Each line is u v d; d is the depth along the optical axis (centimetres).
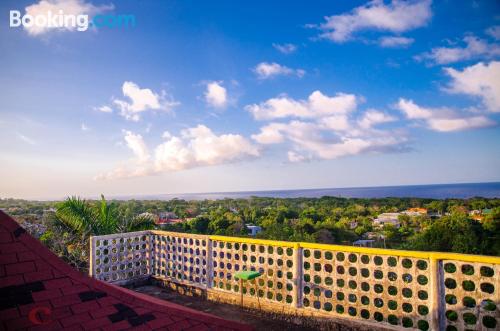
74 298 218
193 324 230
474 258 409
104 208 1051
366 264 493
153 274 764
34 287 213
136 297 238
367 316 521
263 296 600
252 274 537
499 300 396
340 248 512
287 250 573
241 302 599
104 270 695
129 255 739
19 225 236
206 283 664
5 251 219
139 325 216
